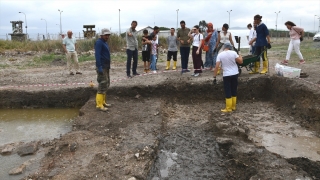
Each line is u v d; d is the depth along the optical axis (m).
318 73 9.18
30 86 9.24
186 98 8.77
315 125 6.51
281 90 8.12
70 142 5.53
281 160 4.73
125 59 16.28
